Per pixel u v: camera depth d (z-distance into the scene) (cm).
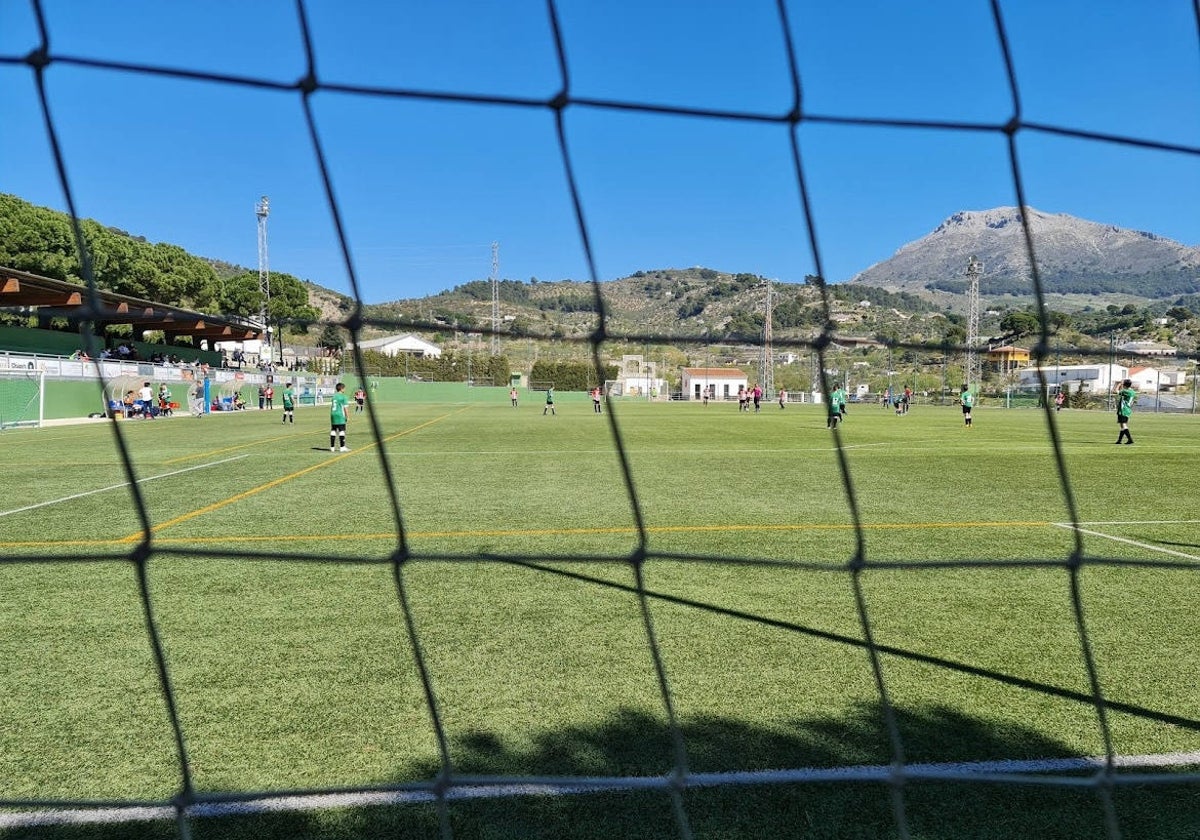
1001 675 342
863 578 507
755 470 1175
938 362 4900
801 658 362
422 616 427
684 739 282
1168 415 3528
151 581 502
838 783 255
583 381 6031
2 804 183
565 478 1074
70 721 301
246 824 234
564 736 286
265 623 416
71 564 550
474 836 227
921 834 227
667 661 358
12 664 359
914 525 711
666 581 500
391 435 1969
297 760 270
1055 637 392
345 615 430
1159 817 236
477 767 264
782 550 606
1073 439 1830
